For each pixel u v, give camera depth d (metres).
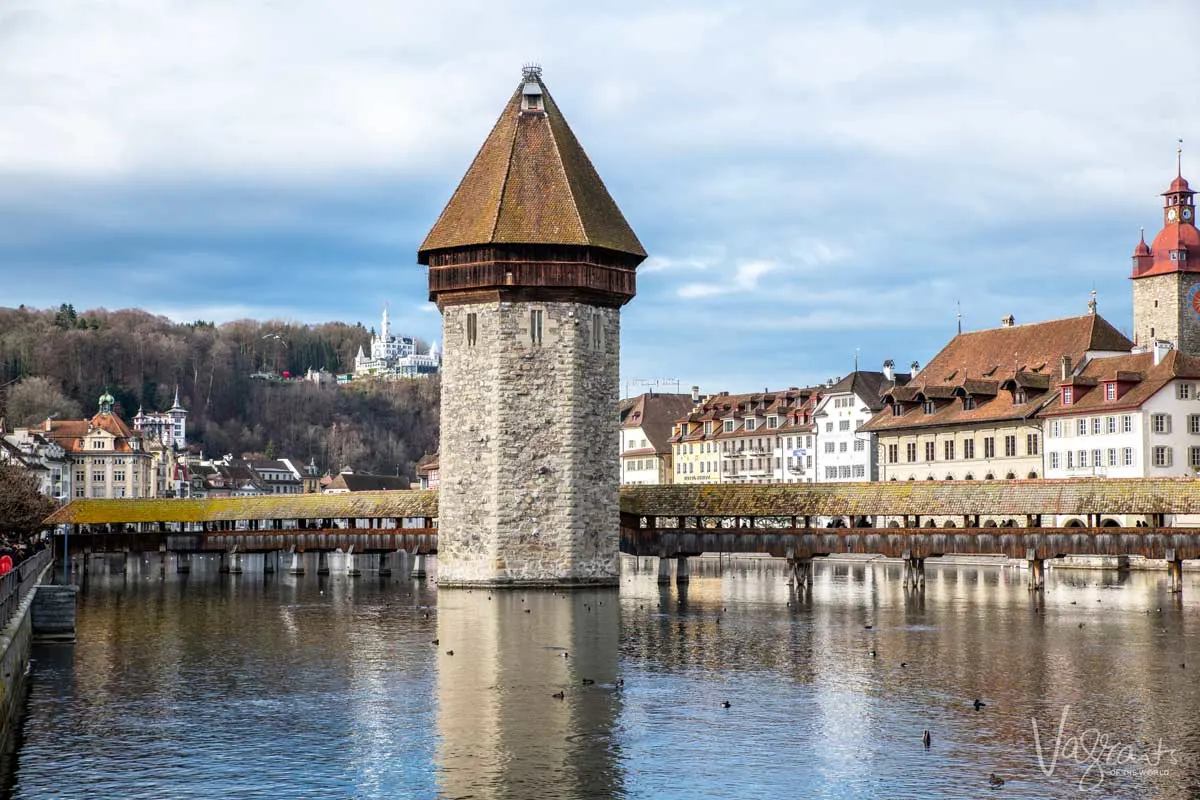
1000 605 70.50
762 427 160.75
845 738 36.31
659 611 67.19
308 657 50.53
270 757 34.59
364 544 98.94
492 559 79.12
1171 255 132.12
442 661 49.25
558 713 39.59
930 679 45.00
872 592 80.31
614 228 81.69
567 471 79.38
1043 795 31.05
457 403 80.38
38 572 68.19
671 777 32.56
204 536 103.62
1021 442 116.38
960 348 131.88
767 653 51.06
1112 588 82.31
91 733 37.34
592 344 80.31
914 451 127.38
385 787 31.91
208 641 55.66
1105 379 110.00
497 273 78.12
